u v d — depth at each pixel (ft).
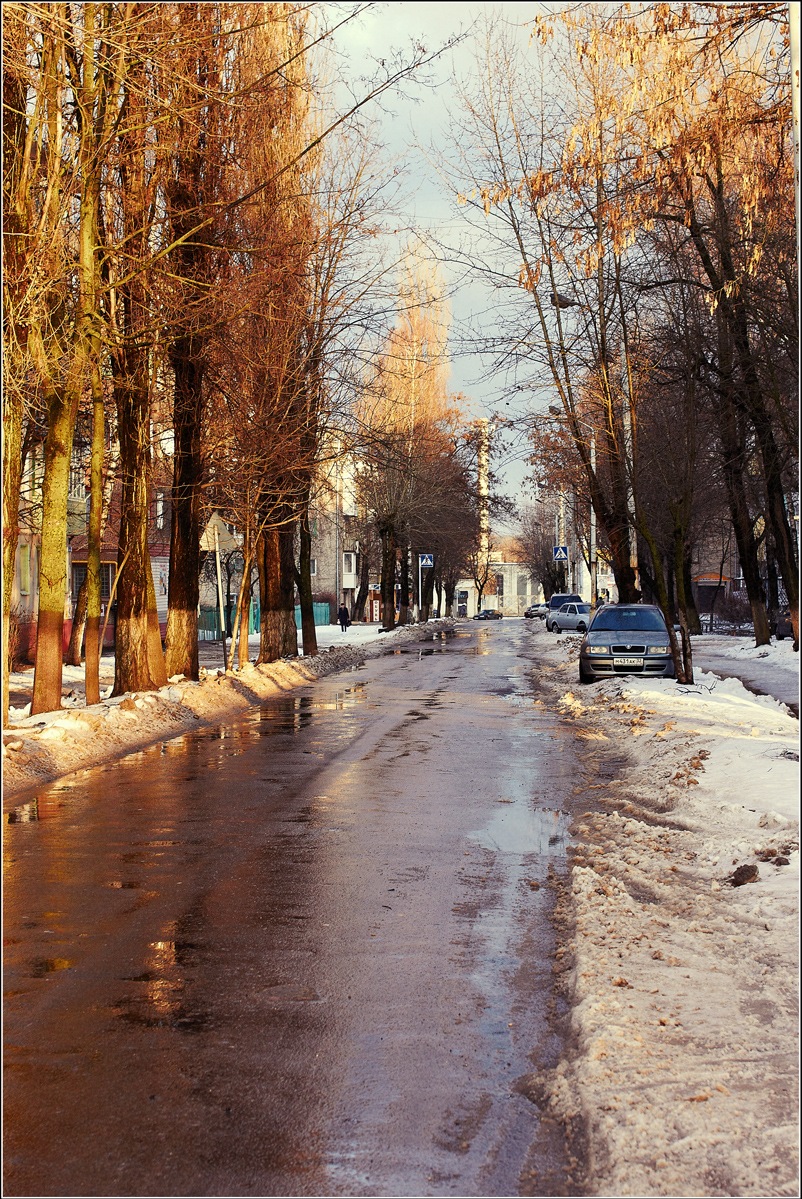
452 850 33.68
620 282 82.28
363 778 47.52
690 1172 13.78
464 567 364.79
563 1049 18.67
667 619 91.50
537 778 47.26
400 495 207.82
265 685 94.73
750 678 104.73
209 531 95.91
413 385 186.29
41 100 54.03
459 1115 16.25
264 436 86.99
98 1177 14.37
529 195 50.80
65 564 66.39
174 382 86.02
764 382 80.84
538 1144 15.37
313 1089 17.11
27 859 32.35
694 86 41.52
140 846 34.12
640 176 46.16
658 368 86.28
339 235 81.51
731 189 69.00
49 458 65.00
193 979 22.18
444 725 67.56
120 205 69.21
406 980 22.17
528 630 251.60
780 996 19.92
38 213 56.29
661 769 45.91
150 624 79.41
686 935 23.88
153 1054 18.44
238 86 72.95
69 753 52.39
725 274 72.64
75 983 21.91
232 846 34.17
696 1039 17.99
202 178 72.54
